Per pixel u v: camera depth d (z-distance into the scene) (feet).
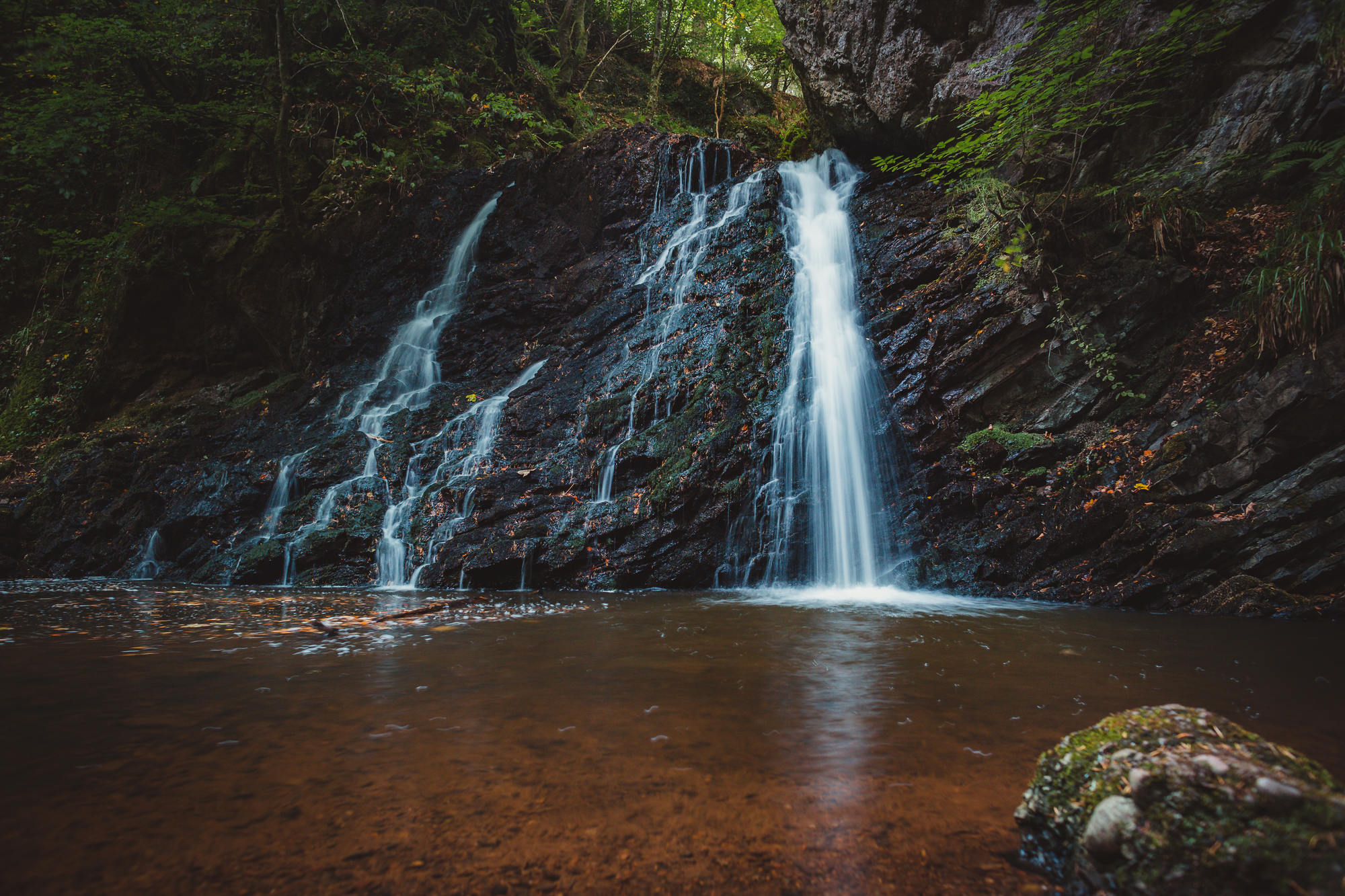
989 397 26.37
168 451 34.63
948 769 7.57
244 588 25.57
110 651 13.91
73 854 5.77
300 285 42.52
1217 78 27.48
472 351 38.60
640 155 41.04
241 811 6.59
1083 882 5.19
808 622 17.02
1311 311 20.72
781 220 36.70
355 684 11.21
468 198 43.11
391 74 46.93
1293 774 4.99
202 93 48.49
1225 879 4.51
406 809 6.64
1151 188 27.76
